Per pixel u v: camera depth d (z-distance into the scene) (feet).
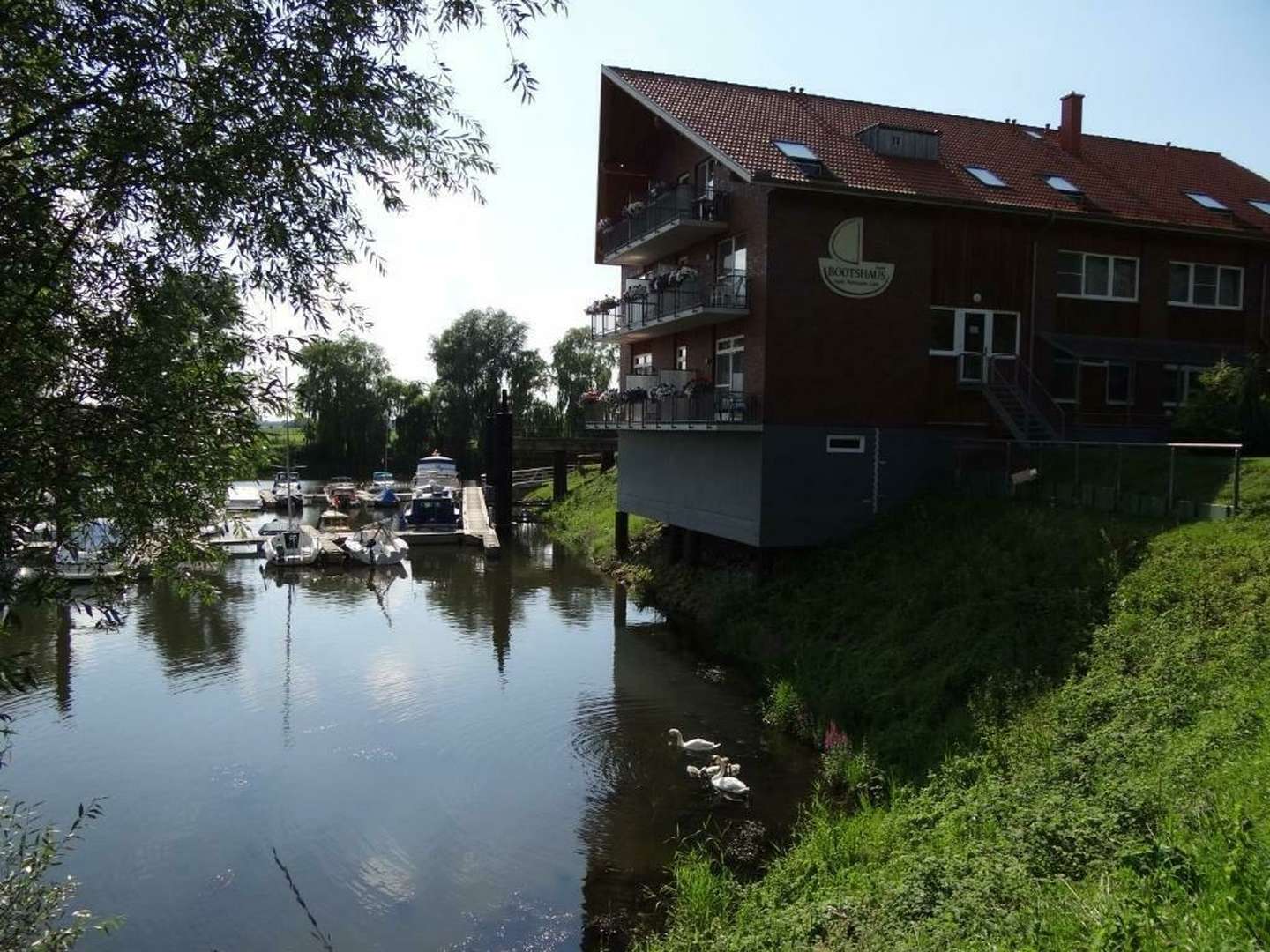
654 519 85.20
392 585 86.17
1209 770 24.62
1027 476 54.75
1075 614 38.83
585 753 41.60
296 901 30.01
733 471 64.23
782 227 59.72
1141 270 69.10
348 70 17.78
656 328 74.28
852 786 35.24
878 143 66.95
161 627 67.41
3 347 15.76
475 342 229.66
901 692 40.42
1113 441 67.87
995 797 28.73
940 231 63.26
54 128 15.65
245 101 17.28
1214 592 34.81
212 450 18.78
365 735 44.32
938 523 56.18
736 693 49.98
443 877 31.40
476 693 50.57
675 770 39.47
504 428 126.82
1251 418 57.00
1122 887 19.71
